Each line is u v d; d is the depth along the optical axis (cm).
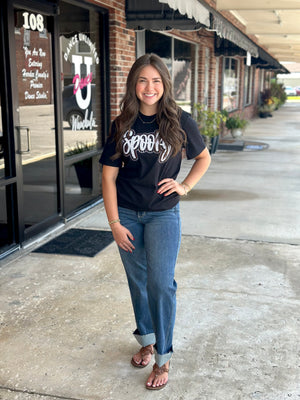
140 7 720
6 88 480
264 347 325
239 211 679
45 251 508
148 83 246
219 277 443
